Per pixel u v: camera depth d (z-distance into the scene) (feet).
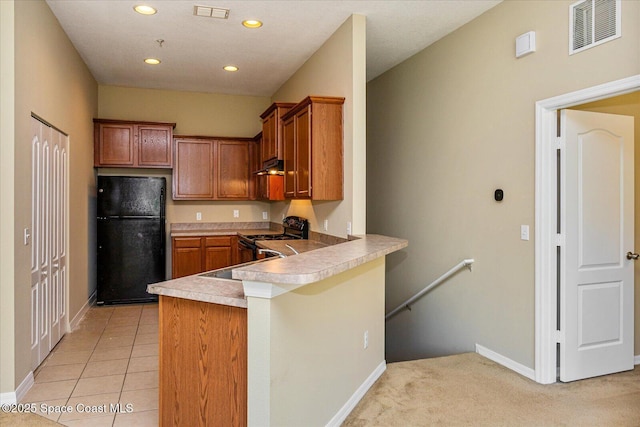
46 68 11.71
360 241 10.82
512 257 11.07
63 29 13.53
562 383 10.25
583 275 10.46
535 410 8.90
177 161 20.56
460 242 12.95
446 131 13.57
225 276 9.00
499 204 11.47
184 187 20.67
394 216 16.53
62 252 13.76
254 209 22.74
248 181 21.61
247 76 18.84
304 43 14.79
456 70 13.14
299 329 7.01
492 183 11.71
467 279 12.69
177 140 20.53
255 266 6.56
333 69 13.88
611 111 11.57
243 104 22.44
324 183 13.10
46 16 11.72
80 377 10.83
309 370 7.34
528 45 10.39
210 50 15.56
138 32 13.87
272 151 17.01
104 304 18.62
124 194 18.61
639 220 12.01
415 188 15.21
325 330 7.95
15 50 9.39
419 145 14.98
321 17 12.66
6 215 9.26
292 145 14.80
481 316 12.14
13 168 9.29
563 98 9.61
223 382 6.85
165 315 7.44
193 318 7.14
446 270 13.58
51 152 12.37
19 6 9.62
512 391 9.78
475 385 10.12
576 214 10.34
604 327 10.75
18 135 9.57
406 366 11.35
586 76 9.18
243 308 6.63
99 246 18.30
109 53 15.85
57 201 13.10
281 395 6.50
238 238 20.36
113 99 20.49
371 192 18.22
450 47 13.42
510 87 11.11
